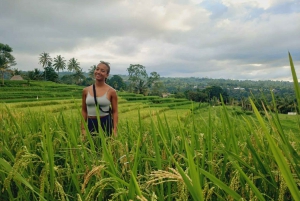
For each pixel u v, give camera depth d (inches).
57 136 122.1
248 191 65.0
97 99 189.2
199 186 42.9
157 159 71.8
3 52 5762.8
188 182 44.7
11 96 2568.9
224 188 49.6
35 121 149.5
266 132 39.2
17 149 104.1
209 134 80.5
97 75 192.4
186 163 79.0
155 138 74.2
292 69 43.7
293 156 55.8
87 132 87.6
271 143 38.3
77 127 145.5
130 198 57.1
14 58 5964.6
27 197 72.9
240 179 67.3
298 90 43.6
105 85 196.5
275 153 37.9
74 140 89.4
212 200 71.7
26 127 144.2
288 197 70.7
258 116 40.7
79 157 85.2
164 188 76.1
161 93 6840.6
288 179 37.3
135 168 65.9
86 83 6476.4
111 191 77.7
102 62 195.3
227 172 86.6
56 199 74.0
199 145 91.7
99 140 115.9
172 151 93.0
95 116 191.5
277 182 70.0
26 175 80.8
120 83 7637.8
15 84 3922.2
